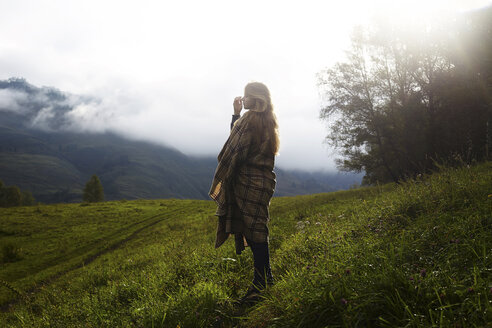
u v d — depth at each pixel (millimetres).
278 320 2178
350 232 4246
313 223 7160
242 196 3094
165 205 43750
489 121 19938
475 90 20703
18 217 33781
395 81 23656
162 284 4438
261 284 2963
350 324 1807
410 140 22188
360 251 3002
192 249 7391
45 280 14977
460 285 1852
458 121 21328
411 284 1981
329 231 4809
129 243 22250
